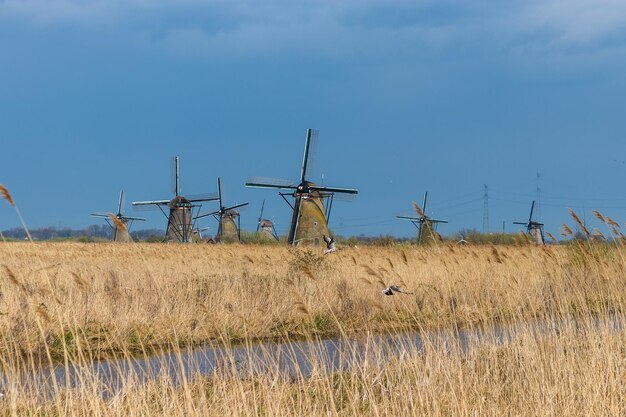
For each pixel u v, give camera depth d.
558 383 16.66
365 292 29.86
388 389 16.12
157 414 14.70
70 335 22.20
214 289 30.58
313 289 30.64
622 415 15.77
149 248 58.28
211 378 18.00
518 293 23.02
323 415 15.34
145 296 28.61
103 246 64.50
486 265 28.94
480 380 16.94
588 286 25.67
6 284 24.23
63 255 50.34
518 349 18.94
